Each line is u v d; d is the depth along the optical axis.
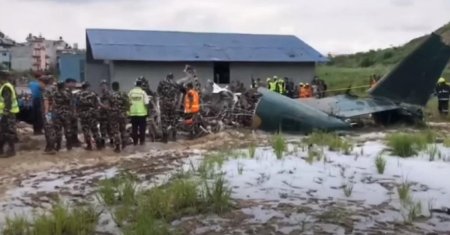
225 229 6.14
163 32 34.22
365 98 17.70
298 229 6.12
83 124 12.95
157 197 6.97
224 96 17.30
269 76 32.41
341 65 70.00
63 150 12.97
